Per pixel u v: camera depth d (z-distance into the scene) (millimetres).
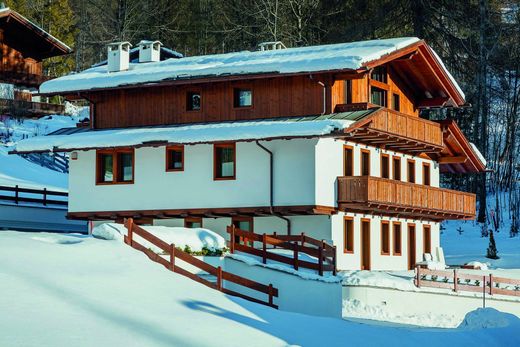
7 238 23312
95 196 41781
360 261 40312
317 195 36750
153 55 47500
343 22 66188
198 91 41250
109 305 19016
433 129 42781
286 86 39031
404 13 62469
